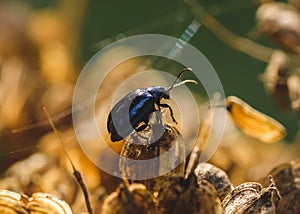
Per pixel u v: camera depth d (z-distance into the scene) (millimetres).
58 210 91
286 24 126
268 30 127
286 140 172
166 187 89
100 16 179
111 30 178
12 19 143
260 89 180
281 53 127
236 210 94
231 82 180
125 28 180
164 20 180
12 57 140
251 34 141
